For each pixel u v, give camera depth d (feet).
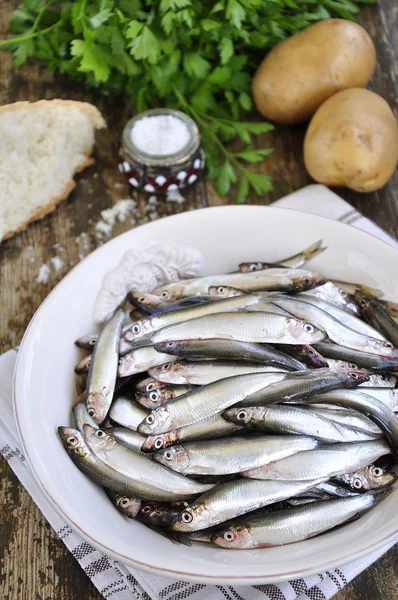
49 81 3.12
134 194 2.92
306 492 2.14
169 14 2.74
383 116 2.72
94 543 1.99
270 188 2.83
